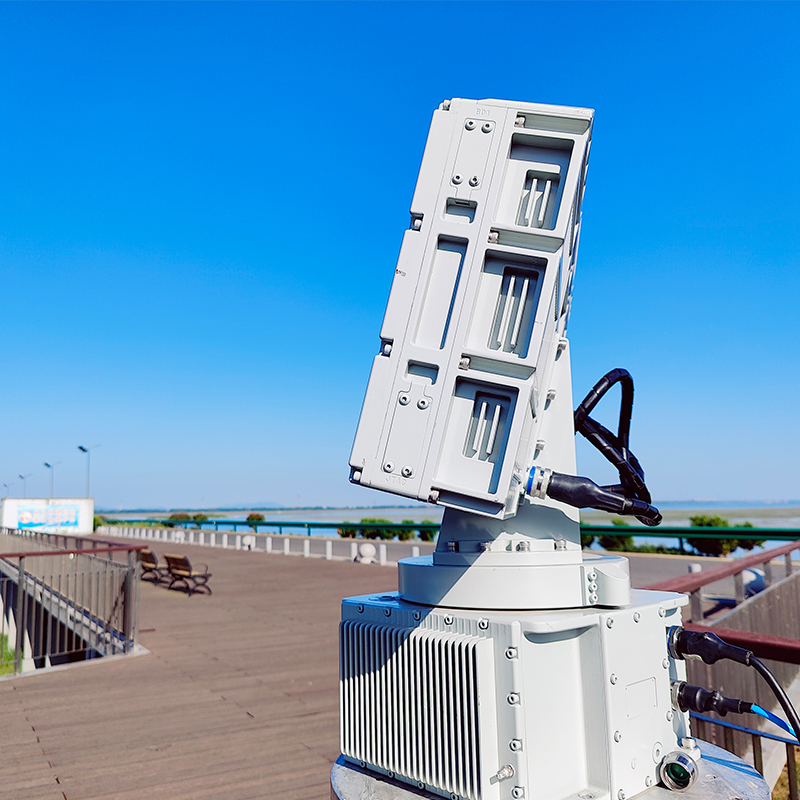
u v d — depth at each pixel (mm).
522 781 1519
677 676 1901
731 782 1784
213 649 7840
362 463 1563
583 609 1736
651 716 1765
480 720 1554
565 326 2176
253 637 8562
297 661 7230
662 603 1856
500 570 1745
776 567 9664
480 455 1535
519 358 1516
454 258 1636
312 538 31328
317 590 13172
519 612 1701
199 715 5383
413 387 1562
